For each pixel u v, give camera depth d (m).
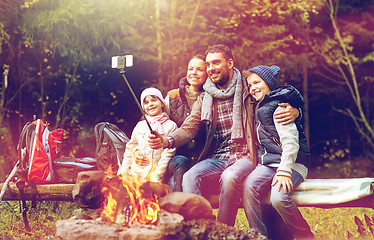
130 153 4.45
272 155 4.05
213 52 4.25
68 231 3.66
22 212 5.11
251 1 9.65
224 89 4.30
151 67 9.82
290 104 3.98
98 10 9.08
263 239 3.44
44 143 4.87
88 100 9.50
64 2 8.44
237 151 4.23
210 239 3.40
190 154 4.60
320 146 13.76
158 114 4.45
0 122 8.27
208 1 9.91
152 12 9.98
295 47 12.29
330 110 14.10
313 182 4.04
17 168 4.96
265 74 4.11
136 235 3.41
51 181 4.86
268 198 4.05
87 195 3.97
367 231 4.52
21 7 7.96
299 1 9.91
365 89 13.87
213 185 4.18
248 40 10.11
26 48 8.81
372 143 12.45
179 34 10.05
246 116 4.17
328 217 5.50
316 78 13.91
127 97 9.23
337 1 12.27
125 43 9.37
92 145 8.43
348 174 11.33
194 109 4.38
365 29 13.05
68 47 8.68
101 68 9.15
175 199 3.53
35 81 9.09
